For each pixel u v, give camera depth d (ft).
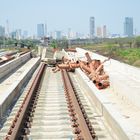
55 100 50.24
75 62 91.04
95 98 44.98
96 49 255.70
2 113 40.19
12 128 32.71
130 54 156.66
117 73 71.26
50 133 33.04
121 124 29.78
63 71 87.04
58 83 69.56
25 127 34.81
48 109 44.01
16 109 44.27
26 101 44.24
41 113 41.68
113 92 56.70
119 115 33.24
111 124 33.50
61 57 120.98
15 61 98.73
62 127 35.14
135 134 27.02
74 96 48.39
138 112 40.55
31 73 88.12
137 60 131.54
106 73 70.38
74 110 41.01
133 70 75.10
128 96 46.85
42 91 58.65
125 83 55.67
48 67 114.11
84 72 74.02
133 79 61.77
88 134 29.22
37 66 116.06
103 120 37.32
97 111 41.81
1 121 38.01
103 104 38.73
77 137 30.14
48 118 39.19
